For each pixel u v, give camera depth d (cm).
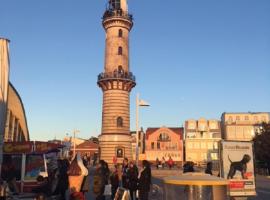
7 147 2134
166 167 6856
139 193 1788
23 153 2134
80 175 1681
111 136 5694
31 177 2112
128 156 5703
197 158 9919
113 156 5631
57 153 2797
